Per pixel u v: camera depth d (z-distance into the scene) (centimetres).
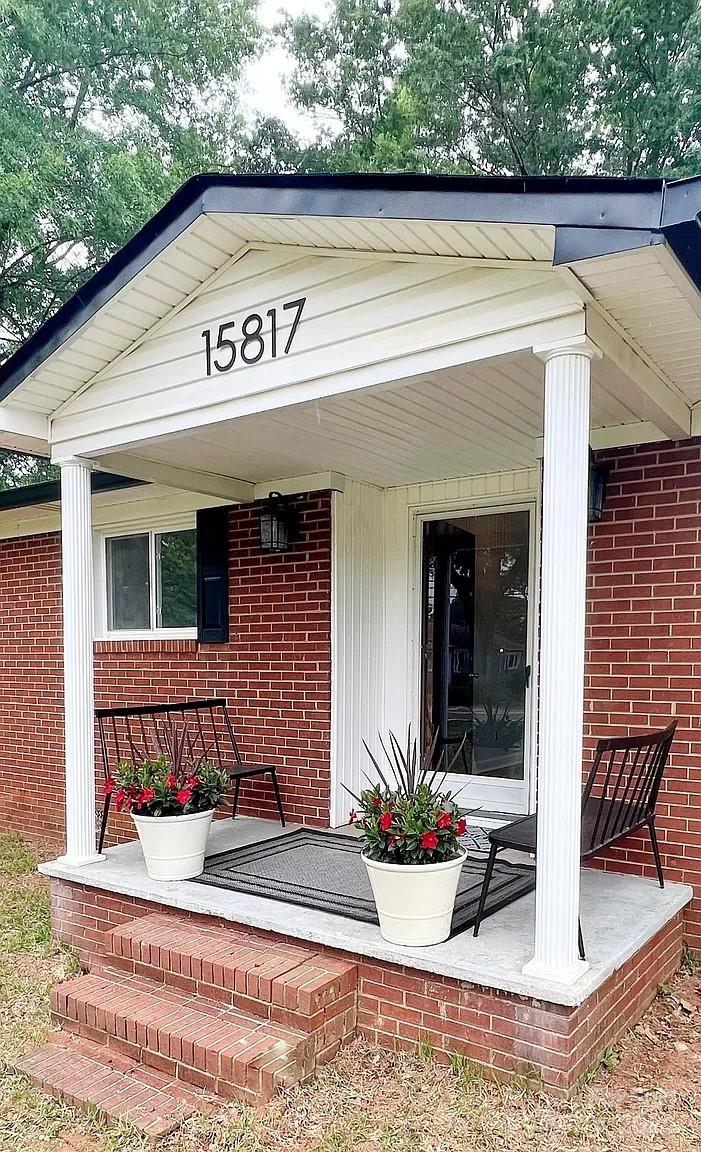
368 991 325
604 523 431
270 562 576
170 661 633
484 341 293
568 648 280
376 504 591
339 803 543
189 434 406
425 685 577
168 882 414
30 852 680
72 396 450
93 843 460
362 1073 304
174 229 347
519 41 1360
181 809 422
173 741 545
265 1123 275
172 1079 307
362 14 1563
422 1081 294
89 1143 275
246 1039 303
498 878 405
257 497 584
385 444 462
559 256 247
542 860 284
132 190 1238
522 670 529
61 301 1391
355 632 563
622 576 425
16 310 1374
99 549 725
